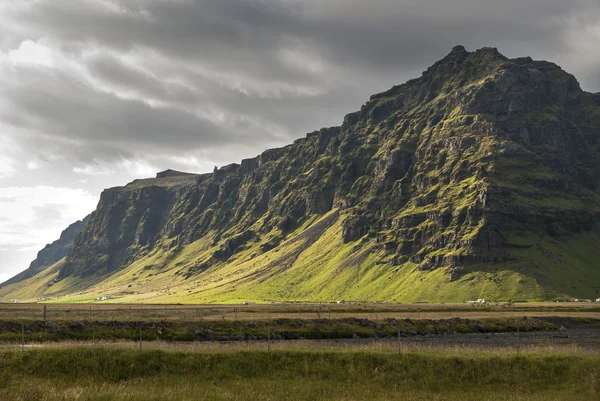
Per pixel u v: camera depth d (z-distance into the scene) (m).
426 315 189.12
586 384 65.62
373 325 139.88
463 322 158.62
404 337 132.12
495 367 70.31
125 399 57.00
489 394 63.56
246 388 63.16
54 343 85.25
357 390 63.75
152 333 109.31
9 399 56.41
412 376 68.00
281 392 61.94
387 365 70.06
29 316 118.06
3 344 85.50
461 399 61.50
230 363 70.06
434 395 62.62
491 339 128.75
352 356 72.12
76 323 107.44
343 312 197.88
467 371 69.25
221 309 194.25
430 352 77.25
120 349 72.25
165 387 62.66
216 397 59.31
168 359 69.94
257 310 189.62
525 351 84.00
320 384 65.44
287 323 132.38
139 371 67.56
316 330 128.00
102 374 66.44
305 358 71.94
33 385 61.78
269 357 71.94
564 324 180.00
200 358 70.69
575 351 84.12
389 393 63.00
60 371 66.69
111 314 135.38
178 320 123.31
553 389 65.62
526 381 67.56
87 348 72.06
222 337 113.94
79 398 57.00
